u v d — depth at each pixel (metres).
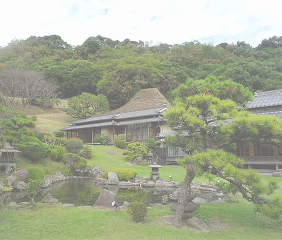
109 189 15.08
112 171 18.14
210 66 75.06
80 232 6.43
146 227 6.72
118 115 38.62
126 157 26.64
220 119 6.70
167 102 51.50
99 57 82.50
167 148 26.69
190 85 7.46
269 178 15.70
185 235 6.09
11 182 14.80
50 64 71.00
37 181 10.08
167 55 81.81
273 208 5.70
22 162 18.48
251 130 5.96
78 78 66.00
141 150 26.72
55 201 10.31
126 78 56.06
